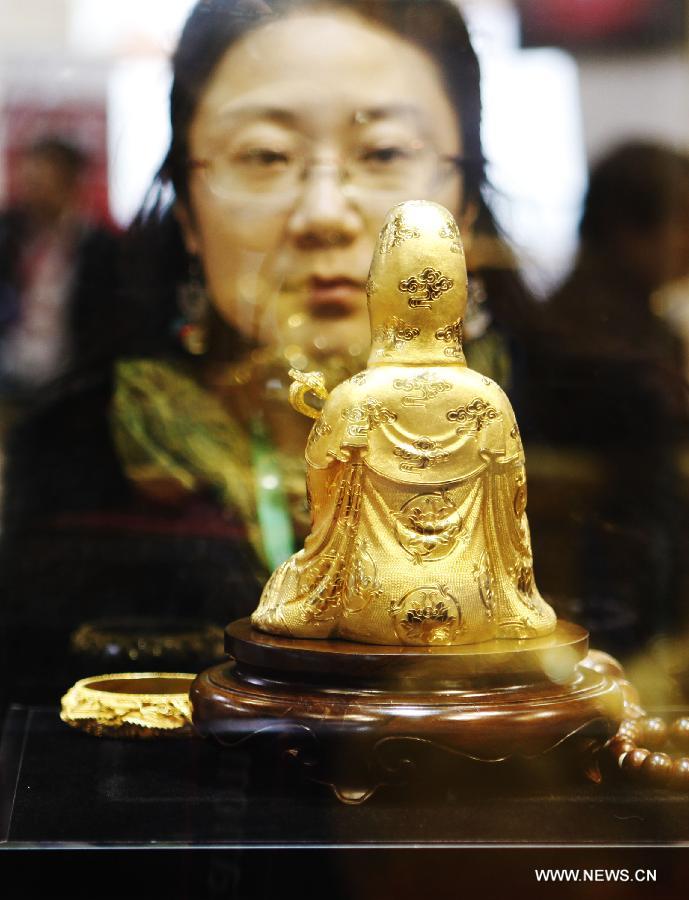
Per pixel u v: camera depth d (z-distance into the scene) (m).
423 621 1.42
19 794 1.48
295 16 1.98
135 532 2.10
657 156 2.24
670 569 2.09
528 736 1.39
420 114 1.99
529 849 1.31
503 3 2.13
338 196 1.97
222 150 2.01
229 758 1.52
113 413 2.17
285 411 2.05
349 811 1.42
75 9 2.35
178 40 2.06
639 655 2.02
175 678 1.82
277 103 1.97
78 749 1.65
